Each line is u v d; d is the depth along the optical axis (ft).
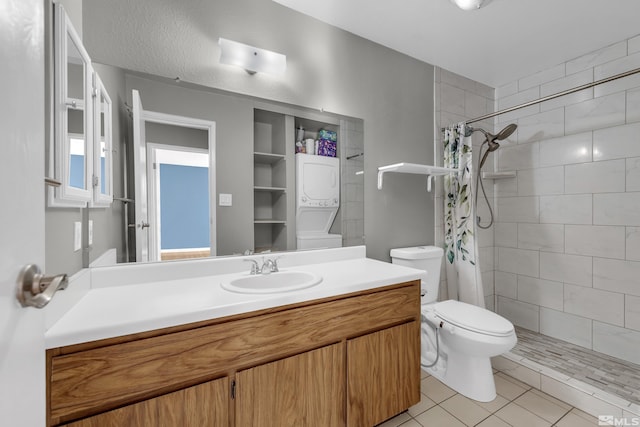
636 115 6.25
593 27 6.06
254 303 3.23
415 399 4.70
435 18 5.82
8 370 1.33
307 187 5.71
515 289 8.23
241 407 3.18
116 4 4.08
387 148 6.82
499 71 7.95
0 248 1.27
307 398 3.62
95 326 2.49
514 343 4.86
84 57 3.12
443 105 7.76
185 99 4.56
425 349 6.42
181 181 4.48
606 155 6.53
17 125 1.42
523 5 5.41
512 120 8.50
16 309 1.40
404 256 6.50
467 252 7.09
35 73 1.61
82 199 3.02
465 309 5.75
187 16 4.57
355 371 4.05
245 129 5.06
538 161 7.77
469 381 5.37
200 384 2.95
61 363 2.37
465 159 7.14
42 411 1.69
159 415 2.74
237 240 4.95
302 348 3.60
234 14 4.96
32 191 1.58
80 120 3.06
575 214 7.04
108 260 3.94
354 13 5.67
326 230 5.96
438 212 7.72
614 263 6.39
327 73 5.96
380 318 4.32
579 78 7.18
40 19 1.68
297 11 5.60
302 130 5.67
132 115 4.15
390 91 6.86
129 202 4.10
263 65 5.04
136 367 2.65
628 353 6.14
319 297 3.69
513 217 8.29
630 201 6.16
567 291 7.18
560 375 5.44
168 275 4.23
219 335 3.06
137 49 4.20
